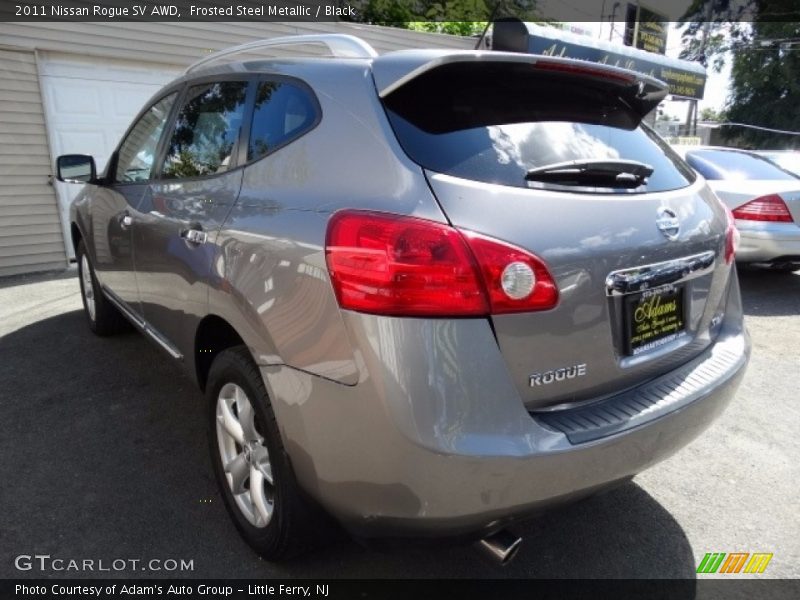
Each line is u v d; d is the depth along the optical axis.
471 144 1.80
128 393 3.59
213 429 2.44
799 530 2.48
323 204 1.81
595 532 2.46
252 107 2.36
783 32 30.70
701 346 2.26
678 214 2.06
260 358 1.96
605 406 1.86
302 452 1.84
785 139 30.84
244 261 2.03
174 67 7.39
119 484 2.71
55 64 6.63
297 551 2.12
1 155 6.48
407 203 1.65
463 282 1.57
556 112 2.08
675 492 2.74
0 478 2.73
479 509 1.63
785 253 5.63
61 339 4.45
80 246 4.44
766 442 3.18
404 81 1.82
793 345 4.65
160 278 2.80
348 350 1.64
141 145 3.33
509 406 1.63
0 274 6.71
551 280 1.67
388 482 1.63
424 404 1.55
